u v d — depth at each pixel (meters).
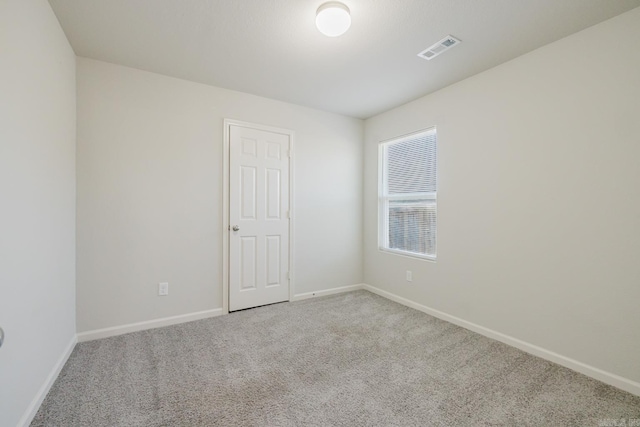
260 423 1.47
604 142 1.85
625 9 1.74
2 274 1.22
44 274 1.66
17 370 1.34
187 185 2.78
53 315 1.80
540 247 2.17
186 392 1.70
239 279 3.08
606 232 1.85
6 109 1.25
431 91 3.01
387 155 3.72
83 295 2.34
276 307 3.21
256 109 3.15
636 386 1.72
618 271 1.80
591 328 1.91
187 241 2.79
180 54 2.31
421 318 2.93
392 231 3.64
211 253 2.91
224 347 2.27
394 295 3.50
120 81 2.48
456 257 2.79
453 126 2.81
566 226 2.03
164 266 2.68
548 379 1.87
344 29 1.78
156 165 2.63
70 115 2.17
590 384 1.82
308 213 3.56
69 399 1.63
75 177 2.29
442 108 2.93
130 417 1.50
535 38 2.05
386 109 3.57
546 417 1.53
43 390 1.62
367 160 3.96
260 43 2.15
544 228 2.14
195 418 1.50
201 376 1.87
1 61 1.22
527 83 2.25
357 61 2.40
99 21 1.89
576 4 1.70
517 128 2.31
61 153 1.96
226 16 1.84
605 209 1.85
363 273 4.01
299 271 3.51
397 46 2.17
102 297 2.42
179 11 1.80
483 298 2.55
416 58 2.34
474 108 2.63
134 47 2.21
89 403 1.60
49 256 1.74
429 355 2.17
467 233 2.69
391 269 3.56
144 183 2.58
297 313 3.03
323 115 3.66
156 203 2.64
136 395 1.67
